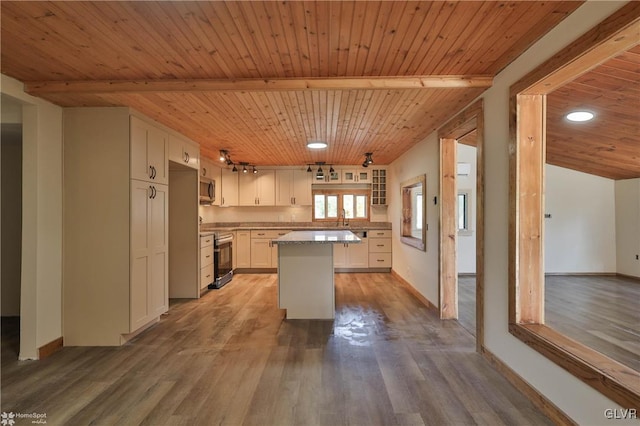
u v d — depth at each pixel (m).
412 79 2.60
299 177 7.02
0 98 2.61
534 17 1.79
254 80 2.60
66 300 3.12
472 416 2.00
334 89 2.62
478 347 2.89
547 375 2.00
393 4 1.66
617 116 3.18
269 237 6.84
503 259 2.50
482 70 2.51
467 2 1.65
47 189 2.93
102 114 3.11
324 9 1.70
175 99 2.91
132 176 3.15
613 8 1.49
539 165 2.31
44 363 2.74
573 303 4.41
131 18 1.77
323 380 2.44
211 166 6.24
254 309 4.31
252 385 2.38
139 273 3.28
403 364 2.69
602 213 6.37
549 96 2.76
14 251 3.99
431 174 4.24
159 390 2.31
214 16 1.76
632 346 2.96
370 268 6.84
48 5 1.65
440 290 3.90
